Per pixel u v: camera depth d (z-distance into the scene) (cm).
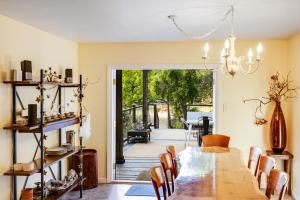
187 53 525
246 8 318
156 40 513
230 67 303
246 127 516
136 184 534
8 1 293
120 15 348
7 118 350
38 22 380
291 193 483
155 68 533
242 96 516
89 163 509
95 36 478
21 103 375
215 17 356
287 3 300
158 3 302
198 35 467
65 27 411
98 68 544
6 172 344
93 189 507
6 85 348
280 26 406
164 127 1091
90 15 349
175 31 438
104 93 543
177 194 242
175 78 1077
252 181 276
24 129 335
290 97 491
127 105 1020
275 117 487
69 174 455
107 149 544
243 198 231
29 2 297
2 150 343
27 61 357
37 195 375
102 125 545
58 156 418
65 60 500
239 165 334
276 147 484
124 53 537
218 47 519
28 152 392
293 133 477
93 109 546
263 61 510
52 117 414
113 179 558
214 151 412
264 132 514
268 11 330
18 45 372
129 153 823
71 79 467
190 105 1079
